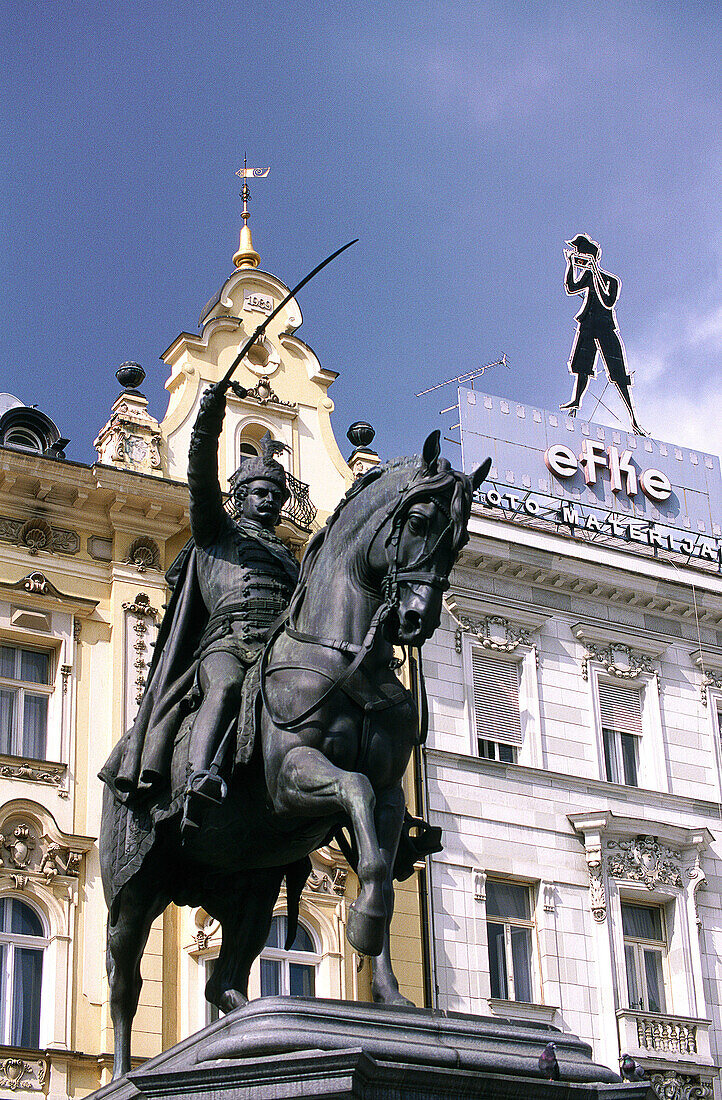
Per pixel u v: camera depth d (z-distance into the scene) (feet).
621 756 97.09
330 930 78.95
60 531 82.23
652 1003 90.43
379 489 26.68
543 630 96.68
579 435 107.45
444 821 87.61
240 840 27.07
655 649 99.96
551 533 99.35
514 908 88.79
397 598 25.09
